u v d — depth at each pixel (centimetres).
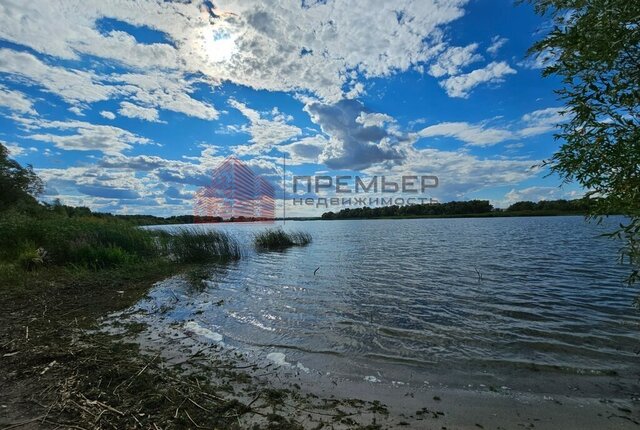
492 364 479
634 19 227
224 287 998
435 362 487
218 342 563
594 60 252
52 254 1217
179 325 647
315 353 520
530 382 424
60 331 586
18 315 677
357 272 1244
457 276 1141
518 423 336
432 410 360
